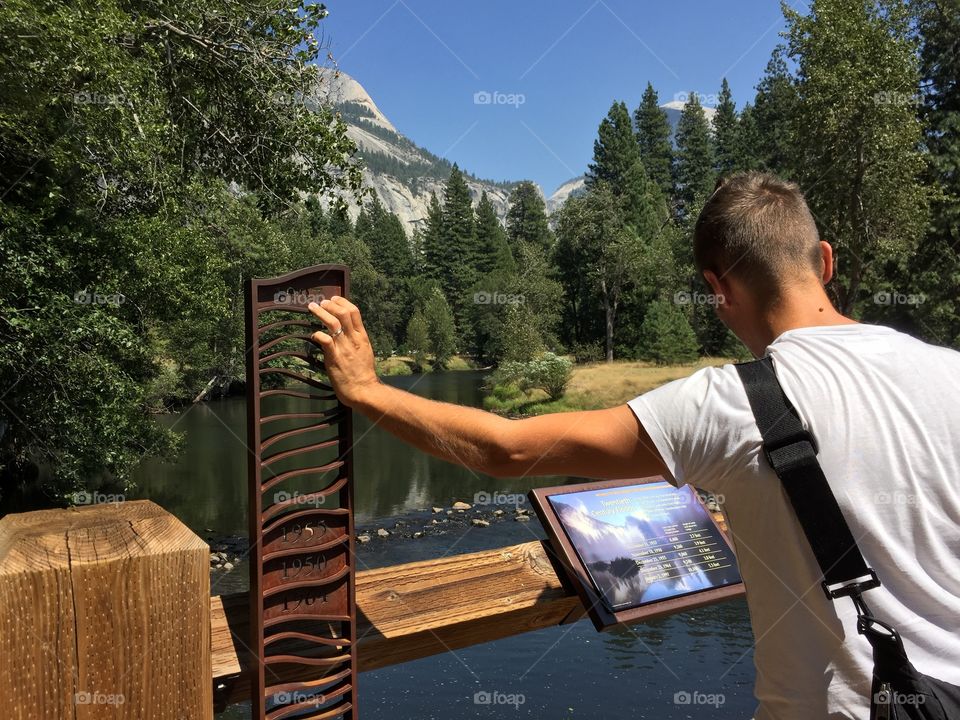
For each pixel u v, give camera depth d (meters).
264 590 1.12
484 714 5.92
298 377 1.16
